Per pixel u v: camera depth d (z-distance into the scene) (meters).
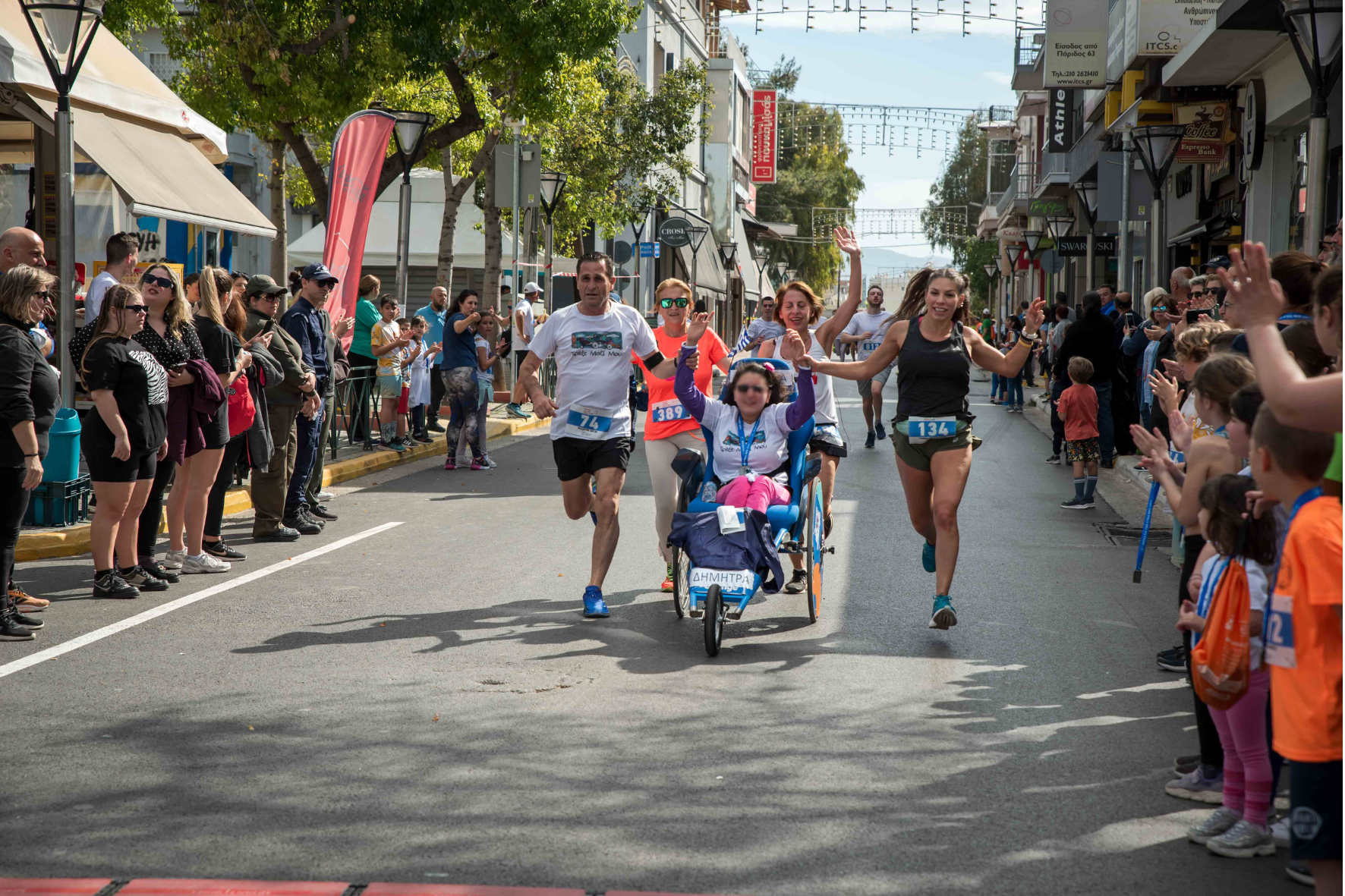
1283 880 5.12
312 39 24.41
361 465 18.92
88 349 9.97
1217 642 5.25
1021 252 63.47
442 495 16.70
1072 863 5.28
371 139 19.91
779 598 10.68
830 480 11.98
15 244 10.62
